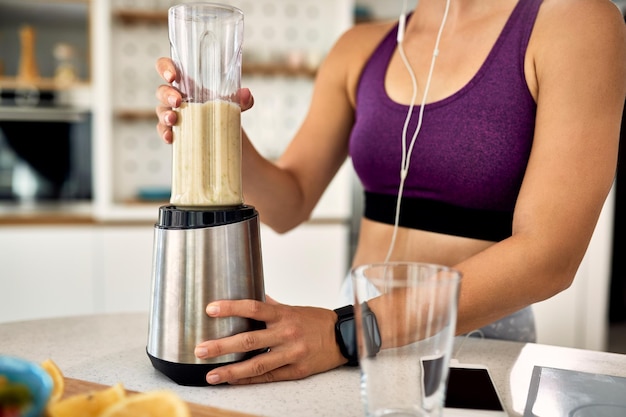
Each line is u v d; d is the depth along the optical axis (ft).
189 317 2.22
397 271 1.78
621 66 2.77
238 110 2.38
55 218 9.25
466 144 3.23
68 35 10.43
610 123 2.70
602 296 9.14
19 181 9.85
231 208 2.32
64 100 10.28
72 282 9.34
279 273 9.71
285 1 10.37
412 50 3.63
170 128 2.41
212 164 2.31
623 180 9.32
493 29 3.28
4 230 9.15
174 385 2.27
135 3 10.14
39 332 3.02
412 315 1.68
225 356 2.23
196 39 2.29
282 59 10.19
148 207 9.50
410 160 3.42
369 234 3.76
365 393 1.73
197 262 2.22
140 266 9.43
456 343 2.90
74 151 9.86
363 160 3.69
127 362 2.55
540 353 2.73
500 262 2.49
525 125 3.13
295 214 3.97
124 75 10.24
